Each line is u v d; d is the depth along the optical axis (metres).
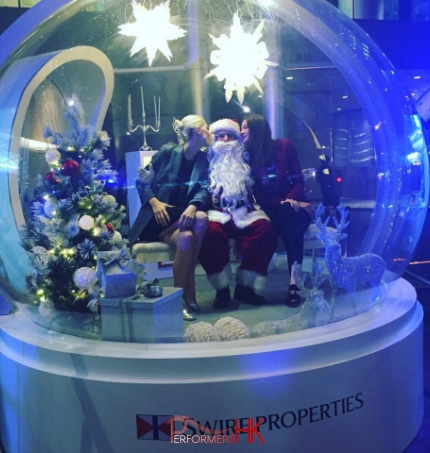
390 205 4.18
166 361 2.65
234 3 4.52
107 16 4.39
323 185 4.34
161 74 4.90
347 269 3.33
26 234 3.48
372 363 2.90
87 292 3.24
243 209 3.95
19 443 3.07
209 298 4.11
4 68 3.99
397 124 4.16
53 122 4.24
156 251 3.97
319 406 2.74
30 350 3.00
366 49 4.31
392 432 3.06
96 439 2.73
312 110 4.90
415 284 7.05
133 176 4.41
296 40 4.72
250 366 2.66
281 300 3.98
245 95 4.82
